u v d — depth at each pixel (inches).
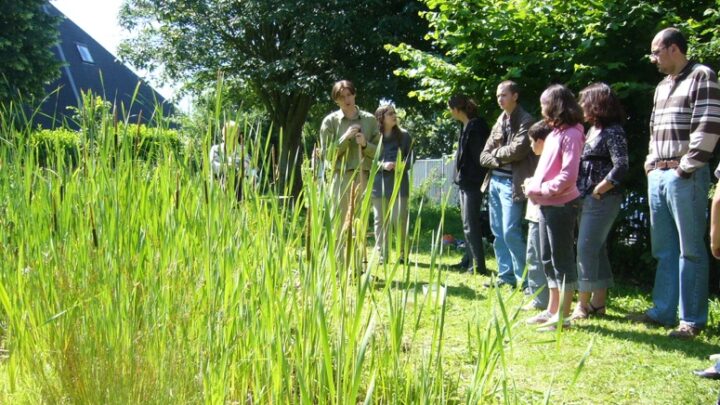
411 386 78.9
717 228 110.8
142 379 85.0
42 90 793.6
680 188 167.5
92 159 107.7
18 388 96.3
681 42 170.1
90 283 93.7
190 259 95.3
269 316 78.0
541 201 170.9
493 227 239.8
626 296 228.5
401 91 576.1
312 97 638.5
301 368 73.3
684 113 168.1
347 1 562.3
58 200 105.3
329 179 80.7
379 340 81.6
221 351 84.7
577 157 168.2
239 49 685.3
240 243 92.4
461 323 167.5
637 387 131.4
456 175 261.4
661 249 180.4
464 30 287.0
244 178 96.0
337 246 76.4
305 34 588.4
